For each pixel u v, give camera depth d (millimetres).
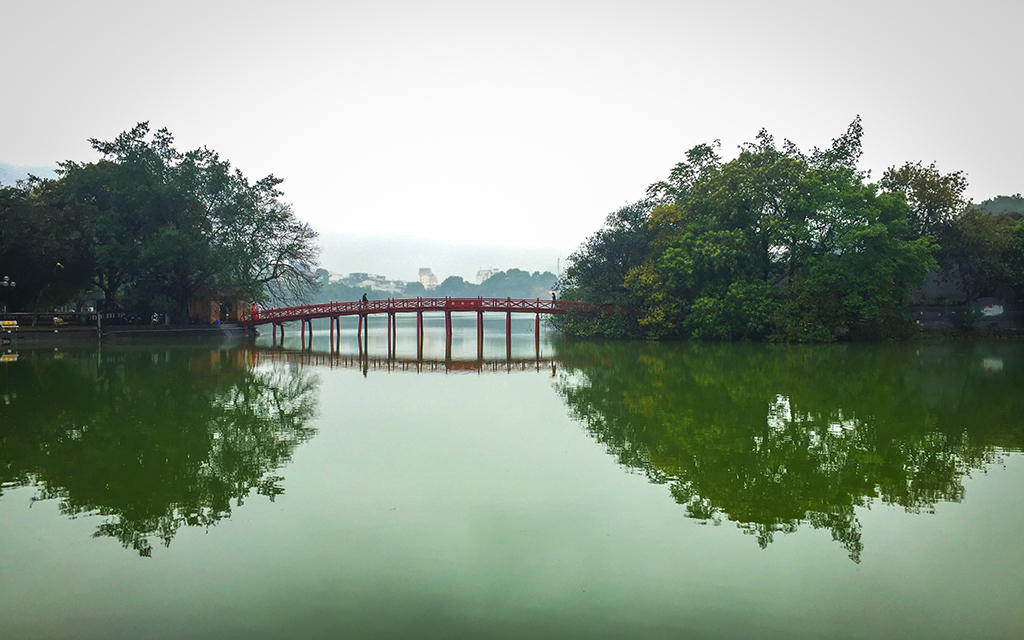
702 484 10742
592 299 47562
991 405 17562
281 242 48500
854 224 34969
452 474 11305
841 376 23312
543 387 21734
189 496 10266
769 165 37500
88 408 17656
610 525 8906
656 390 20750
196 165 44125
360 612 6570
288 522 9078
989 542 8281
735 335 39812
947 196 39000
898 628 6262
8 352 32688
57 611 6648
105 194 41906
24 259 39250
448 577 7328
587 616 6473
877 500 9977
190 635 6168
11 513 9547
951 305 41531
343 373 26016
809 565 7637
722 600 6801
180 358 31172
